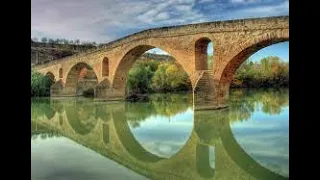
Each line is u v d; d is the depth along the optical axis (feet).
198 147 68.18
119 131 89.66
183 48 125.29
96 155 58.44
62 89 217.56
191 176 48.06
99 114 125.08
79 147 66.59
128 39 156.15
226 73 114.11
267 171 49.88
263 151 61.05
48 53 259.19
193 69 121.60
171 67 216.54
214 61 113.91
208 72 116.16
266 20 98.94
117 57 168.35
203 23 116.67
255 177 47.52
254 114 103.55
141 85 207.41
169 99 177.17
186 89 216.33
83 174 44.98
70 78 220.84
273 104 127.44
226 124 89.97
